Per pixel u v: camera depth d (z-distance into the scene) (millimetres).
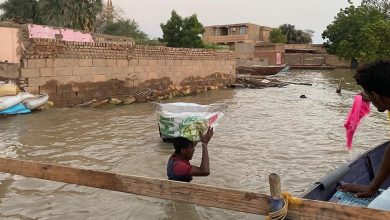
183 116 8633
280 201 3021
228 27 69812
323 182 4586
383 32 45875
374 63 3279
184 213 5234
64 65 16719
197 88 24500
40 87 15812
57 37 18953
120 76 19734
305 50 59719
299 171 7309
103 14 43562
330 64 58344
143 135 10336
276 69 40094
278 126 11977
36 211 5340
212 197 3361
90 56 17906
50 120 12680
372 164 5828
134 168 7363
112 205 5520
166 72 23125
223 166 7488
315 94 22859
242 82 29609
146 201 5629
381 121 12781
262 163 7785
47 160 7895
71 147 8977
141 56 21062
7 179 6559
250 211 3197
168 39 39375
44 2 32906
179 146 5449
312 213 2959
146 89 21344
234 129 11375
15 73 15008
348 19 53906
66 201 5680
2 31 14570
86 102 17438
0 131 10727
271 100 19688
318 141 9867
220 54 28016
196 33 39281
